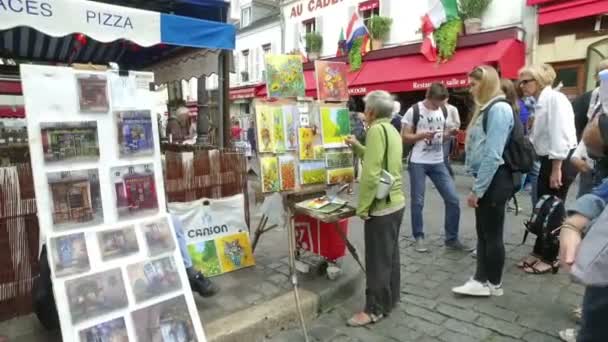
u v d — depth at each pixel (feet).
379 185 8.52
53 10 9.47
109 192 7.09
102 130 7.06
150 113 7.61
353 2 45.62
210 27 12.17
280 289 10.55
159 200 7.66
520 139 9.08
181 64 18.97
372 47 42.98
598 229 3.91
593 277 3.73
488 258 10.02
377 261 9.10
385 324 9.25
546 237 11.39
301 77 11.16
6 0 8.87
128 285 6.91
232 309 9.48
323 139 11.20
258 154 10.22
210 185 12.47
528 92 11.87
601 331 4.16
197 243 11.59
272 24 60.23
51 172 6.57
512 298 10.14
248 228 13.10
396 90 37.65
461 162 35.60
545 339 8.38
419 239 13.83
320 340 8.81
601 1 27.25
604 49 28.40
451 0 35.35
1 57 20.81
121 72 7.30
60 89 6.68
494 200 9.39
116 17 10.43
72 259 6.56
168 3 14.83
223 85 15.53
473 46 34.86
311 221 11.26
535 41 31.94
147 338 6.83
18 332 8.48
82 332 6.32
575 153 9.75
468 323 9.12
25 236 9.12
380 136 8.59
